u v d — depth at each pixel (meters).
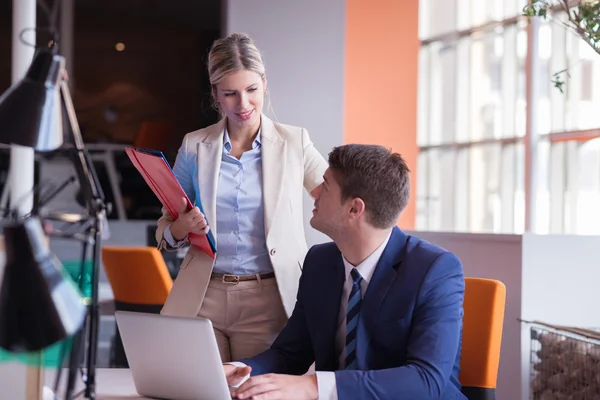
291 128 2.46
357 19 8.35
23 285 1.10
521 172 7.06
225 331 2.36
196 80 6.95
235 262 2.33
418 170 8.41
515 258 3.23
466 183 7.73
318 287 2.07
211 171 2.37
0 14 6.76
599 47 3.04
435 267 1.92
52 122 1.35
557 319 3.22
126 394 1.81
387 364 1.93
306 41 5.01
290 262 2.34
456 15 7.96
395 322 1.91
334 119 5.03
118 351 5.00
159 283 4.55
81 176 1.38
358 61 8.36
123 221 6.93
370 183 1.89
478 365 2.06
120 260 4.61
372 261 1.96
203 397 1.68
